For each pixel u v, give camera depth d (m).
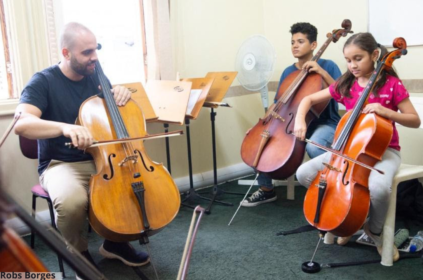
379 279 1.92
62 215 1.84
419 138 2.78
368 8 2.96
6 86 2.62
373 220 2.03
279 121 2.59
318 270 2.00
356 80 2.20
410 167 2.17
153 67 3.07
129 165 1.89
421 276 1.93
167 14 3.07
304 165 2.31
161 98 2.79
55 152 2.10
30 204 2.67
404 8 2.72
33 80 2.05
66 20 2.82
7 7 2.51
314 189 2.05
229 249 2.30
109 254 2.20
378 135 1.90
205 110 3.48
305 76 2.65
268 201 3.01
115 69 3.08
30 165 2.64
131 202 1.82
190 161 3.10
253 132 2.69
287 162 2.42
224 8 3.52
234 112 3.68
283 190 3.28
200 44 3.41
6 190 0.49
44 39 2.64
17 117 1.90
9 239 0.59
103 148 1.90
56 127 1.83
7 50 2.58
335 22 3.22
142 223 1.79
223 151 3.65
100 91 2.22
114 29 3.04
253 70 3.15
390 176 1.94
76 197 1.85
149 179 1.91
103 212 1.75
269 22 3.75
